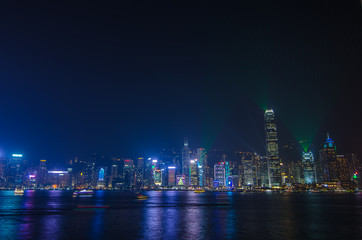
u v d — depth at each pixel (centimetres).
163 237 3756
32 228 4500
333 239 3631
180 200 16962
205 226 4862
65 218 6034
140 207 10131
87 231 4222
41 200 15300
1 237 3678
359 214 7331
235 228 4612
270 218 6238
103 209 8981
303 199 19200
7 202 12988
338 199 19062
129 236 3819
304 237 3766
